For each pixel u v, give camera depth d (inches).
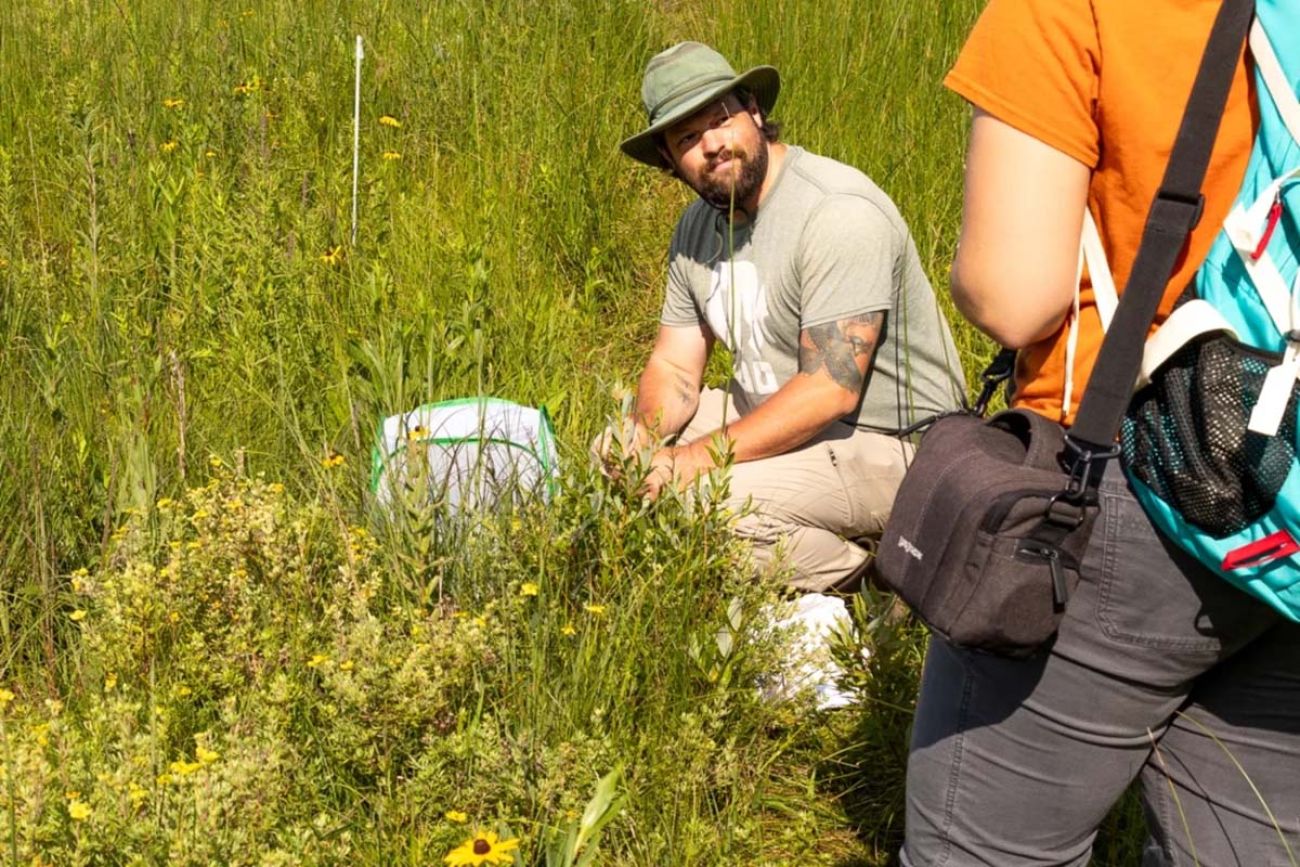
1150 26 65.6
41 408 150.6
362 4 279.9
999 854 76.5
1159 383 66.5
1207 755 73.5
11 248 184.2
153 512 132.2
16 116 244.4
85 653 118.3
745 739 120.0
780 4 264.2
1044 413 72.7
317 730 105.9
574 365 179.9
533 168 227.8
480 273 170.6
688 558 121.3
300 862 89.3
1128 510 67.9
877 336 145.7
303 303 173.8
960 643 69.7
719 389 167.8
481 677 113.5
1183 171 64.8
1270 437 63.5
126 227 193.3
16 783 88.7
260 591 117.3
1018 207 68.1
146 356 156.0
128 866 87.1
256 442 153.7
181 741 108.0
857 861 113.8
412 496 127.7
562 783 101.7
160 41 268.5
